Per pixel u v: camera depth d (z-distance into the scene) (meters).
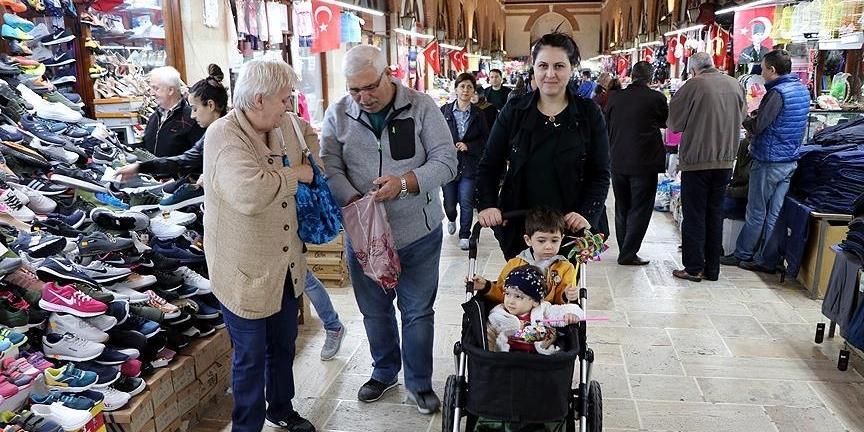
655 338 3.83
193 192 3.28
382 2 11.62
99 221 2.74
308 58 8.54
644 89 4.98
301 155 2.48
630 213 5.21
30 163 2.94
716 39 8.68
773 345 3.71
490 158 2.78
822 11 5.17
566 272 2.38
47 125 3.34
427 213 2.79
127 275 2.77
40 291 2.37
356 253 2.61
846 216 4.30
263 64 2.19
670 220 6.98
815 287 4.43
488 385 2.07
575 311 2.17
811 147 4.81
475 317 2.24
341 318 4.17
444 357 3.62
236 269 2.31
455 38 20.88
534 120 2.64
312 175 2.43
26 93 3.42
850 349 3.59
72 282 2.45
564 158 2.62
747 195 5.28
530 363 2.01
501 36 33.50
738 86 4.55
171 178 3.82
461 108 5.87
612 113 5.12
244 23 6.24
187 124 3.59
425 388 2.99
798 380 3.29
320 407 3.06
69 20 4.27
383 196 2.54
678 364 3.48
